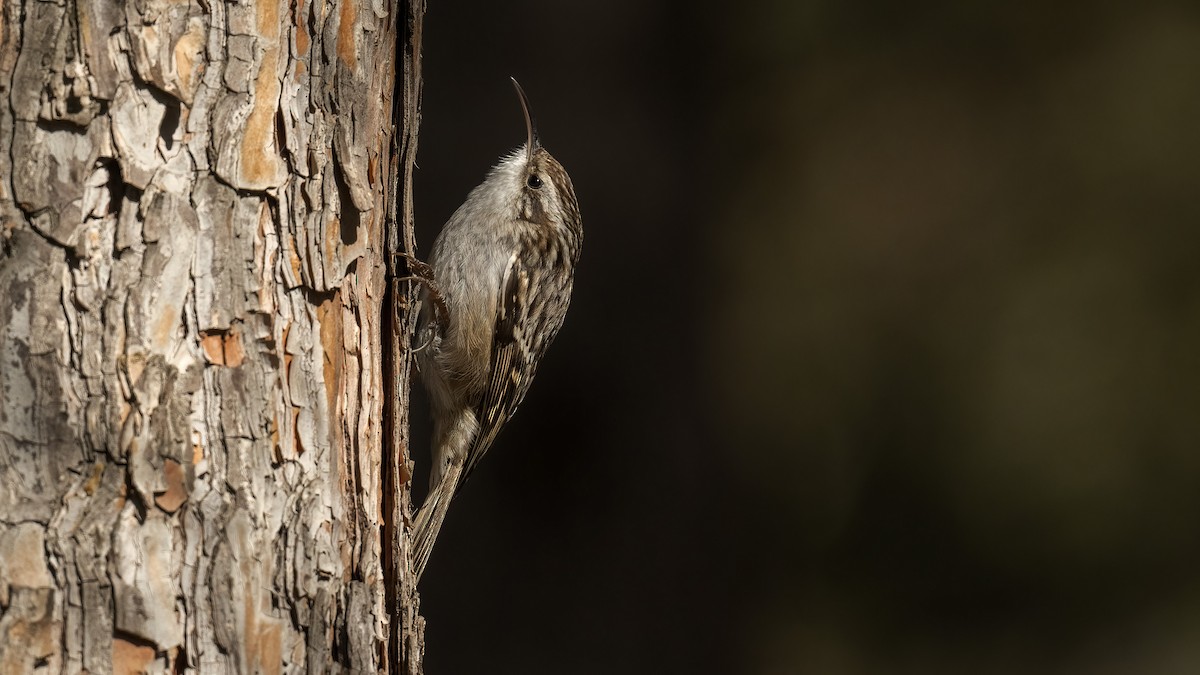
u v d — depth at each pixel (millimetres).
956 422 12953
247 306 4551
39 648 4047
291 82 4738
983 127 13289
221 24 4465
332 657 4910
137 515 4230
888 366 12727
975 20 13312
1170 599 13000
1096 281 13352
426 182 9180
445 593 9094
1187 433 13219
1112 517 13219
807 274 12438
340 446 5031
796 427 12422
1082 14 13500
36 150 4078
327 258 4938
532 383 9250
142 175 4250
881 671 12438
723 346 9758
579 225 8656
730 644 9578
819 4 12805
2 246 4055
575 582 9148
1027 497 13102
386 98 5469
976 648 12680
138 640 4215
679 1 9773
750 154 10906
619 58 9539
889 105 12891
